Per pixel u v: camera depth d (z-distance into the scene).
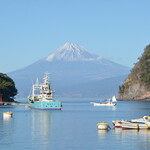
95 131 120.38
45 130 123.44
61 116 186.88
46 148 93.19
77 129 126.06
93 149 92.12
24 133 116.00
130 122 125.12
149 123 123.62
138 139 104.56
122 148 93.19
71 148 93.19
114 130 122.12
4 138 106.56
